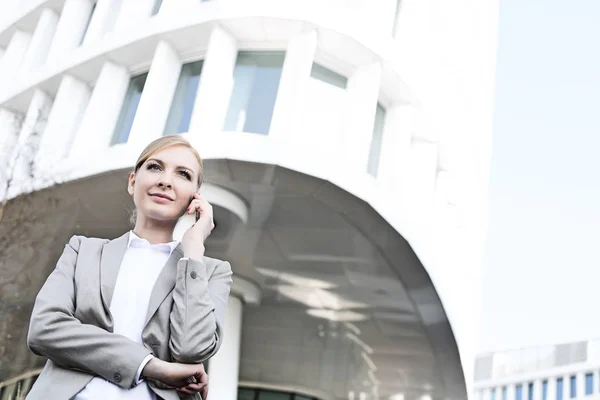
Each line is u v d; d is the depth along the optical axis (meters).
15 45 23.59
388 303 19.34
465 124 21.94
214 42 16.34
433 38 20.48
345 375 22.73
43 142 18.38
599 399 48.44
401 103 18.36
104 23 19.55
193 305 1.98
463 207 21.50
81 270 2.01
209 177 15.84
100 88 18.02
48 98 20.19
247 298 19.70
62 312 1.90
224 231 17.11
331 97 17.03
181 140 2.23
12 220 17.56
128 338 1.93
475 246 22.69
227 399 18.45
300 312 20.53
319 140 16.52
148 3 18.64
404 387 22.56
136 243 2.11
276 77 16.58
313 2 16.44
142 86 18.23
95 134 17.66
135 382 1.85
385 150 17.98
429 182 19.33
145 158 2.18
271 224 17.02
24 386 20.66
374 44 16.95
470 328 21.89
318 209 16.44
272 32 16.56
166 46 17.22
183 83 17.30
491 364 54.75
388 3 18.06
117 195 16.91
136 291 2.01
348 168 15.97
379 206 16.36
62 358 1.87
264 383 24.02
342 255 17.83
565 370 50.78
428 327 19.94
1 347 19.61
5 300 19.11
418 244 17.50
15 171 17.70
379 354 21.59
